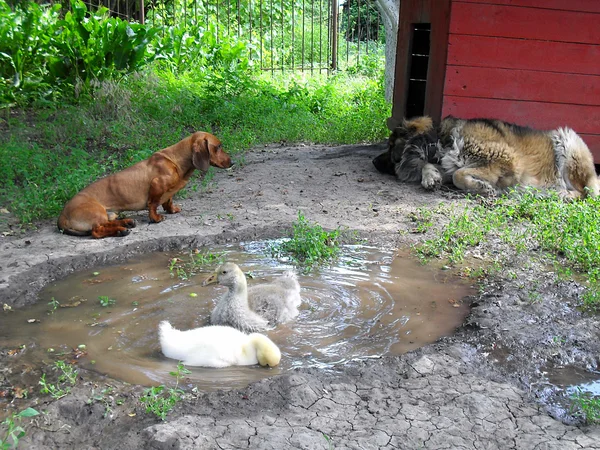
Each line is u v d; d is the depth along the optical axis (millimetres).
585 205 2225
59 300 1601
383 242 2039
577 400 1177
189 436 1013
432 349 1340
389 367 1257
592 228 1962
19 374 1239
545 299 1616
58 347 1356
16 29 3715
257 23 7125
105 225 2000
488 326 1447
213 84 4270
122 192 2094
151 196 2119
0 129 3258
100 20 4184
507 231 2047
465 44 2729
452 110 2811
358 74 6188
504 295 1625
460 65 2752
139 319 1494
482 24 2703
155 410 1091
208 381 1222
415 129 2725
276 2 7391
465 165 2598
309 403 1130
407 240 2053
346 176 2822
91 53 3836
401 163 2748
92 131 3291
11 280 1669
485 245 2023
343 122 3957
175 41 4758
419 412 1108
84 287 1680
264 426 1053
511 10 2684
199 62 4883
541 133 2607
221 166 2188
